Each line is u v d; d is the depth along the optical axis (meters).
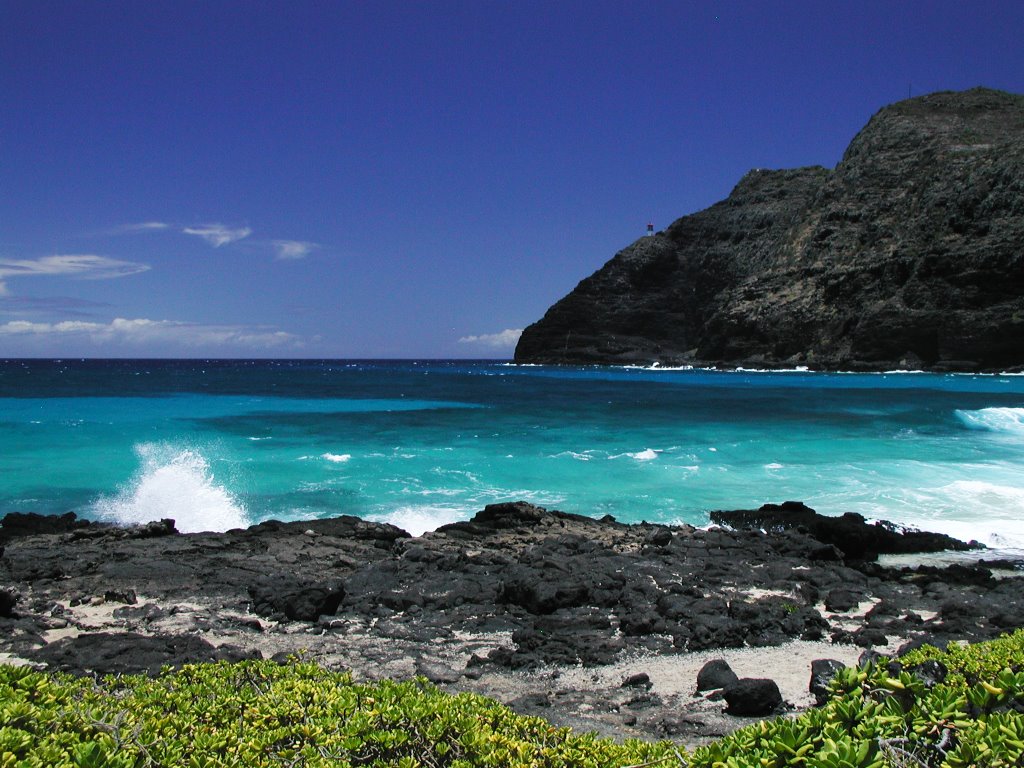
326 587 9.41
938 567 12.34
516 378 86.19
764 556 12.34
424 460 21.78
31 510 16.22
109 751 3.03
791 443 25.75
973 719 2.96
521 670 7.57
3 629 8.30
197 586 10.52
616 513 16.45
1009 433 28.69
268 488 18.17
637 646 8.22
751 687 6.43
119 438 25.05
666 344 138.62
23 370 105.62
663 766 3.24
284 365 185.62
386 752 3.54
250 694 4.19
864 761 2.41
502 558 11.87
